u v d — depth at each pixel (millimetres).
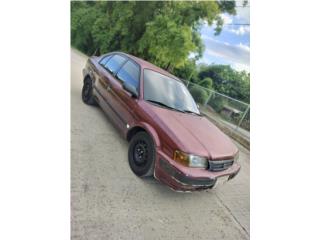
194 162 2770
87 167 3066
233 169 3148
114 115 3469
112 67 3766
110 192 2902
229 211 3305
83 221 2594
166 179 2781
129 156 3184
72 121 3555
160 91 3475
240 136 4703
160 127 2936
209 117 4633
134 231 2641
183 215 2998
